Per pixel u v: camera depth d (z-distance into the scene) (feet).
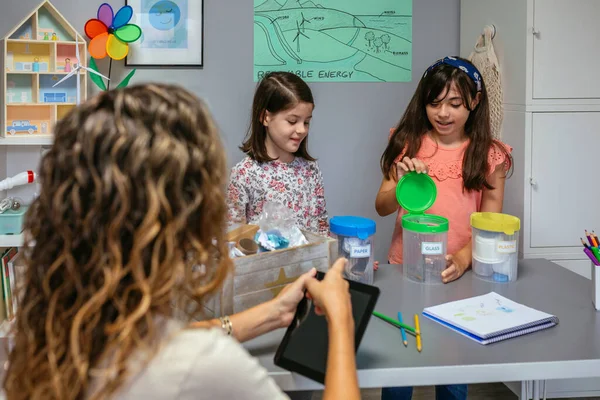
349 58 9.55
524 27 7.83
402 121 7.41
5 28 8.84
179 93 2.71
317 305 3.60
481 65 8.87
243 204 7.32
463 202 7.12
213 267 2.84
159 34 9.16
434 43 9.71
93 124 2.51
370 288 3.90
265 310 4.13
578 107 7.95
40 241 2.62
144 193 2.46
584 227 8.15
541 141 7.97
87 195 2.50
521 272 6.14
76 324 2.40
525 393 6.25
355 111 9.69
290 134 7.13
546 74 7.86
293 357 3.91
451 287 5.71
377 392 8.57
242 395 2.64
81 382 2.44
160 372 2.48
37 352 2.60
